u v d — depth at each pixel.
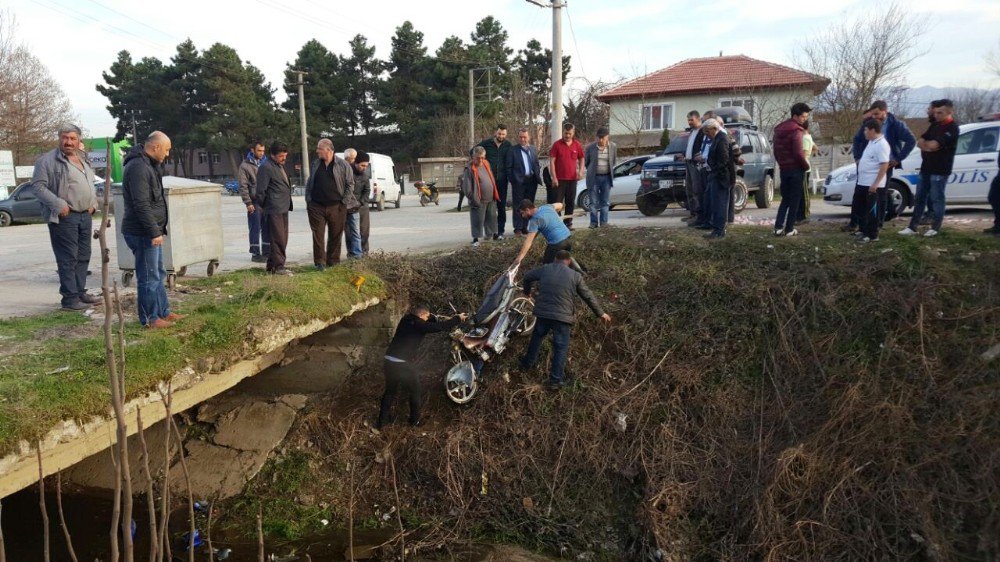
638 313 7.95
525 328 7.86
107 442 4.64
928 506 5.52
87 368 4.67
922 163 8.32
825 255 7.92
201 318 5.96
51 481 6.92
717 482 6.36
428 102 49.56
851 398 6.31
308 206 8.37
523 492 6.70
